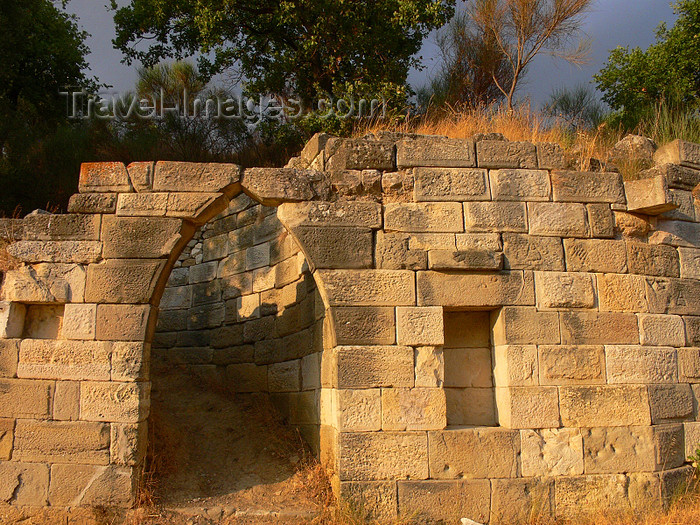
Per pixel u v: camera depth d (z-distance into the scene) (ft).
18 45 48.75
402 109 42.09
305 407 27.53
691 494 22.13
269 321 32.19
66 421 21.11
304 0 43.04
